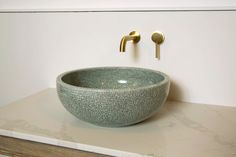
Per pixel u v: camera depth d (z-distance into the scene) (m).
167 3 0.96
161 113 0.90
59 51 1.12
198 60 0.94
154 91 0.73
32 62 1.18
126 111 0.72
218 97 0.94
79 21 1.06
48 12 1.10
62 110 0.93
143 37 0.98
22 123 0.82
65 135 0.74
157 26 0.96
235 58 0.90
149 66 1.00
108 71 1.00
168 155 0.64
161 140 0.71
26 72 1.21
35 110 0.93
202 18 0.90
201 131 0.76
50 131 0.77
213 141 0.71
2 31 1.20
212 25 0.90
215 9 0.88
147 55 0.99
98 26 1.04
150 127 0.79
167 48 0.96
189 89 0.97
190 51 0.94
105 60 1.06
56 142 0.72
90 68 0.98
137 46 1.00
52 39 1.12
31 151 0.76
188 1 0.93
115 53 1.04
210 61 0.93
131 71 0.98
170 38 0.95
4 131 0.78
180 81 0.98
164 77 0.85
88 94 0.70
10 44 1.20
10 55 1.22
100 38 1.04
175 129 0.78
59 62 1.13
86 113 0.73
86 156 0.70
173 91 0.99
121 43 0.91
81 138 0.72
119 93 0.69
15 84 1.24
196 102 0.98
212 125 0.80
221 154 0.64
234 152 0.65
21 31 1.16
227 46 0.90
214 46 0.91
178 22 0.93
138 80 0.97
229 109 0.92
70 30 1.08
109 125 0.77
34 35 1.15
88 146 0.68
